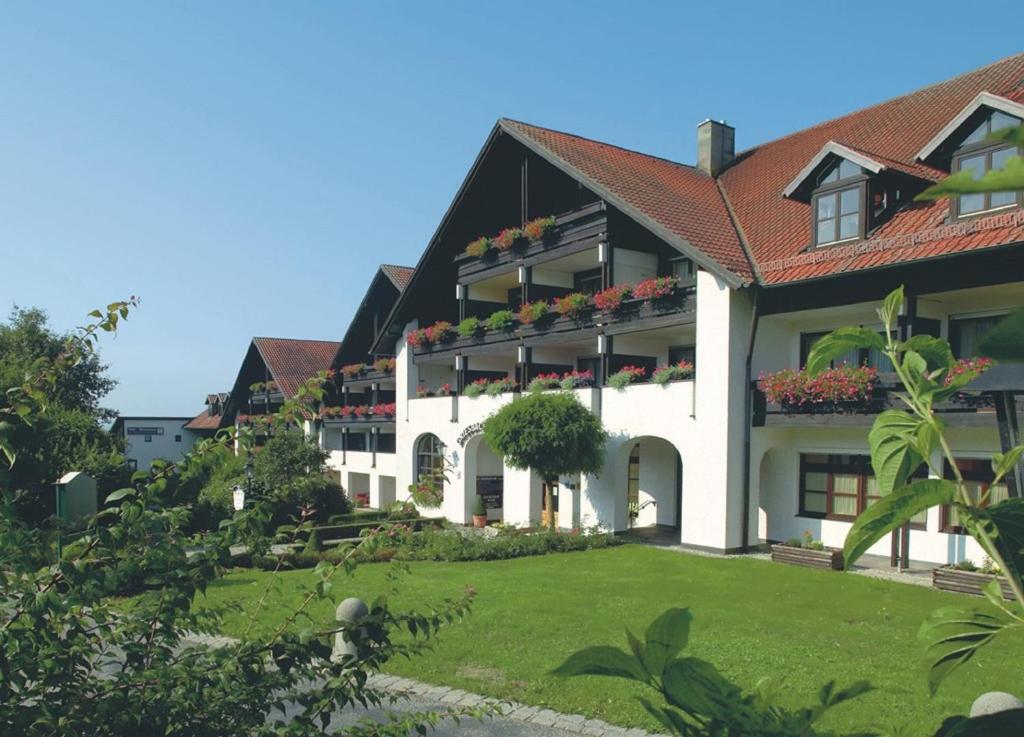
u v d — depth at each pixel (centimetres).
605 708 701
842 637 929
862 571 1424
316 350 4181
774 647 880
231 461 346
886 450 170
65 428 1836
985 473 1390
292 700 322
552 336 2150
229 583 1271
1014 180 81
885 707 674
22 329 3694
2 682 271
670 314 1812
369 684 775
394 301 3434
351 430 3806
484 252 2400
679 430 1762
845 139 2028
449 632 965
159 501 316
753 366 1680
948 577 1231
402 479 2886
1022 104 1298
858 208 1533
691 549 1719
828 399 1527
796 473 1725
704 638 923
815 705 119
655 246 2088
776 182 2069
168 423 5422
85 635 310
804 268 1571
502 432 1895
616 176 2027
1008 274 1288
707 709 112
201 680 302
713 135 2394
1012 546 135
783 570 1434
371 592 1216
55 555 289
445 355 2606
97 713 275
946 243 1349
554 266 2342
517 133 2197
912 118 1922
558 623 1009
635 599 1168
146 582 311
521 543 1702
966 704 680
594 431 1875
